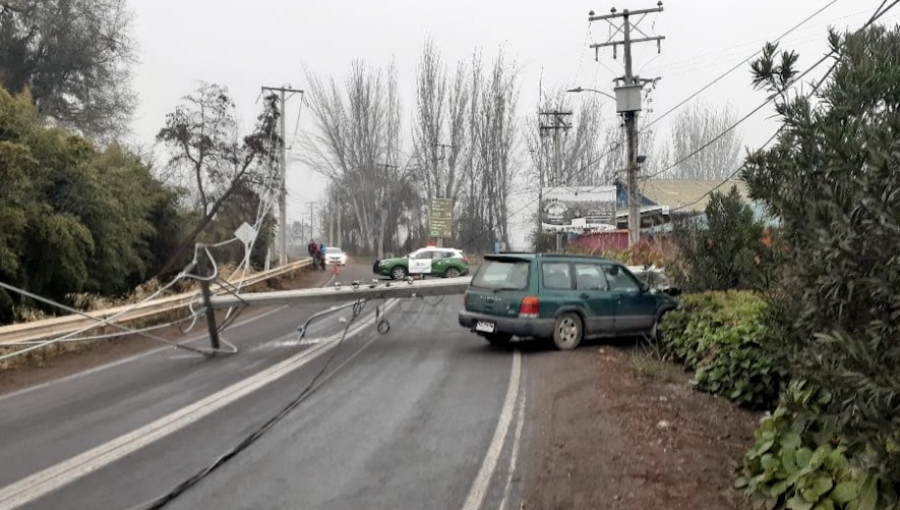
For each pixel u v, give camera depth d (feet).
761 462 16.02
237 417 25.45
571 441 21.53
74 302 57.31
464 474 18.94
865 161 11.56
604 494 17.11
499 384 30.63
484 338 44.65
